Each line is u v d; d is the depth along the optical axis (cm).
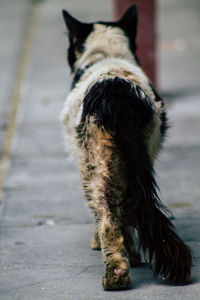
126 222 536
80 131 557
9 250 646
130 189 527
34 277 568
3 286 546
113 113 534
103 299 506
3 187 879
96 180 536
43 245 661
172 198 818
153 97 594
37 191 858
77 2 2625
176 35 2070
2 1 2819
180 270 527
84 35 699
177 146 1063
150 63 1338
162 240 522
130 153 526
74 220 741
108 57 659
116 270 517
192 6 2570
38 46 1958
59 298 514
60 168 963
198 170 939
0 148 1081
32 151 1055
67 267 593
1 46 1973
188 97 1392
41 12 2495
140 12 1323
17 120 1248
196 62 1728
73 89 644
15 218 752
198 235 675
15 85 1533
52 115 1273
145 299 504
